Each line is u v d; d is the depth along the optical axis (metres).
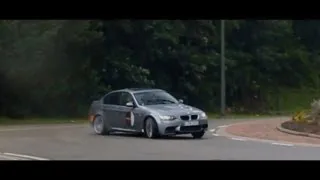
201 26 73.94
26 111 58.53
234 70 80.19
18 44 55.78
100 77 64.56
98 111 33.03
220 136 30.92
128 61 67.19
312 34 90.94
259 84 82.75
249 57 82.94
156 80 71.81
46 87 58.94
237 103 80.00
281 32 87.00
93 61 62.66
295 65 87.44
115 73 66.19
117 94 32.06
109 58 65.94
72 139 29.64
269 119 52.16
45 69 58.00
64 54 58.84
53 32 57.00
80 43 58.94
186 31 73.38
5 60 55.50
